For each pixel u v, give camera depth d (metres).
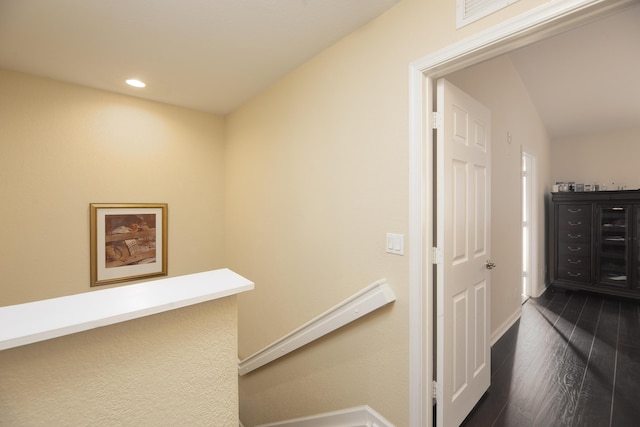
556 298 3.98
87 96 2.41
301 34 1.72
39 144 2.21
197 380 0.70
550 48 2.86
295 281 2.19
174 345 0.66
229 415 0.75
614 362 2.35
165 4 1.45
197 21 1.59
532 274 4.00
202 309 0.70
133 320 0.60
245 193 2.82
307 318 2.08
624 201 3.78
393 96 1.49
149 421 0.63
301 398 2.07
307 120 2.04
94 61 2.00
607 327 3.02
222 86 2.44
